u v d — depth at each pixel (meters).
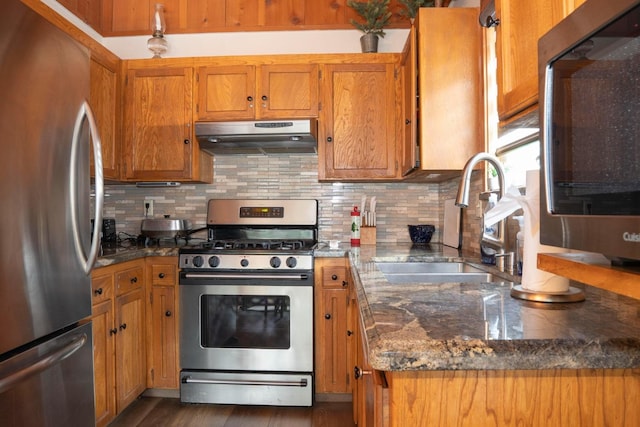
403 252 2.18
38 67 1.29
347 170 2.56
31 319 1.25
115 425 2.09
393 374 0.68
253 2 2.93
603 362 0.64
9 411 1.21
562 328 0.71
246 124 2.47
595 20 0.56
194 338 2.31
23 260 1.23
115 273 2.07
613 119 0.53
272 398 2.27
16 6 1.21
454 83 1.96
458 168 1.95
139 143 2.63
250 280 2.28
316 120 2.56
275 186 2.90
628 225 0.49
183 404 2.32
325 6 2.90
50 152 1.34
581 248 0.60
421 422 0.68
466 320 0.76
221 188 2.92
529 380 0.68
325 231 2.87
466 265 1.81
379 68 2.55
